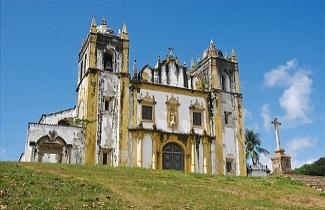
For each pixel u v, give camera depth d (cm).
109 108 4009
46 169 2531
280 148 4172
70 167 2755
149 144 4031
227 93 4612
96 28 4228
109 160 3844
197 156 4209
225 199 2048
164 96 4281
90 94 3959
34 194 1694
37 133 3719
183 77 4494
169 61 4481
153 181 2470
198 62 4912
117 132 3947
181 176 2861
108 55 4238
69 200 1644
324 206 2156
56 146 3784
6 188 1733
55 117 4459
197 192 2197
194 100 4425
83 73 4356
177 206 1748
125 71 4175
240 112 4594
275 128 4253
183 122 4281
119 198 1806
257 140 6112
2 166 2330
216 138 4341
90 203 1633
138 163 3916
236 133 4491
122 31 4344
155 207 1691
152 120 4138
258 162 5338
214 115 4431
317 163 4600
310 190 2733
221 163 4272
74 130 3828
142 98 4162
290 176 3406
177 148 4191
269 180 3077
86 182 2105
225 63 4741
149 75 4325
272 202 2111
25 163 2700
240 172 4353
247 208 1852
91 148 3803
